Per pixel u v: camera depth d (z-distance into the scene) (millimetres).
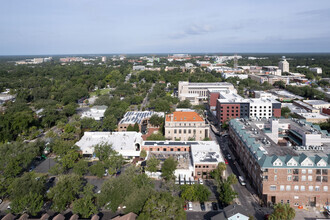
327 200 113250
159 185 131500
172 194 112562
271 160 114812
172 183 117625
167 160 136375
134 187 109250
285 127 175375
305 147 129625
